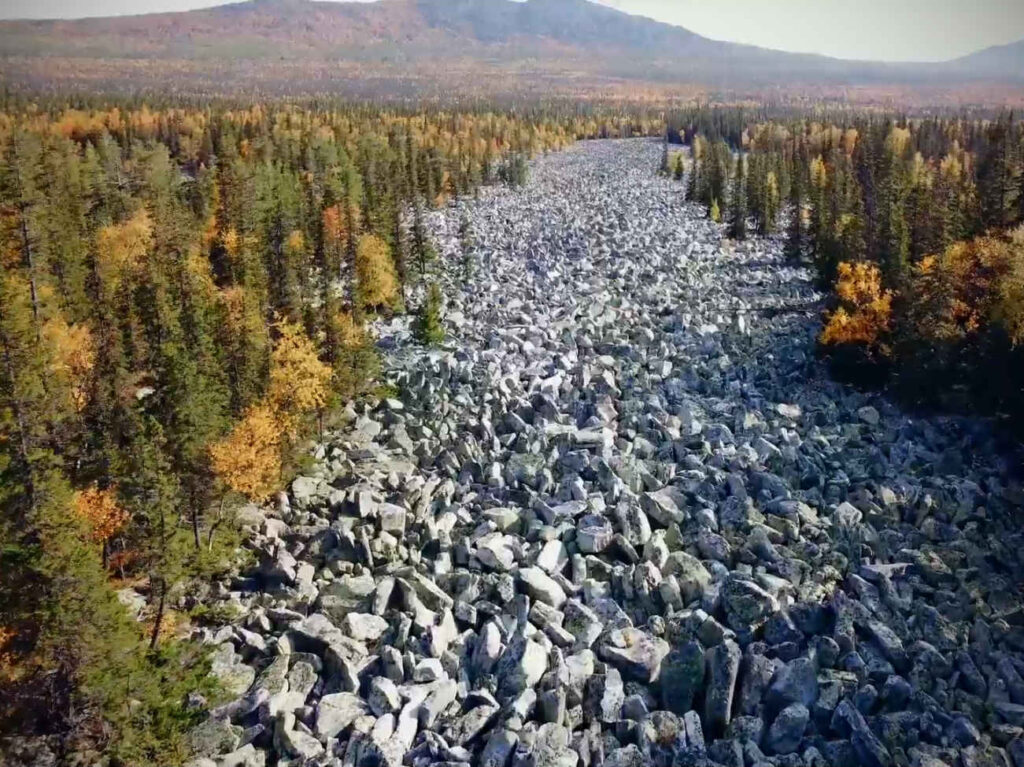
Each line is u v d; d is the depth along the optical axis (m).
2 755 29.80
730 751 31.89
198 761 31.94
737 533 48.84
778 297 113.19
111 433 51.41
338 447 62.91
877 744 31.80
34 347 51.34
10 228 84.31
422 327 88.31
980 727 34.00
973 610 41.47
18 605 30.95
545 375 78.88
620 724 34.16
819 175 172.62
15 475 34.97
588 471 56.94
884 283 84.88
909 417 70.06
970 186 125.19
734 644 36.28
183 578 42.47
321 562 48.22
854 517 50.84
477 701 35.31
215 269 109.38
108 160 174.50
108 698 30.48
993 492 55.59
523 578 43.47
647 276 124.94
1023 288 65.81
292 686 37.09
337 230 114.50
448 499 55.47
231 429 53.16
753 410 70.69
